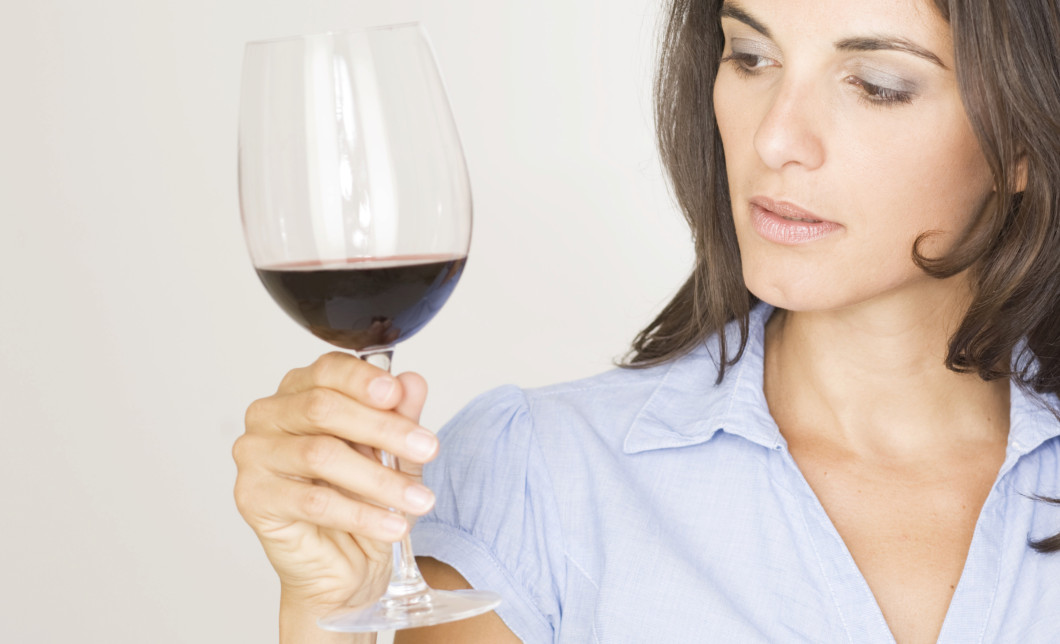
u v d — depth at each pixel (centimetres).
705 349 165
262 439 114
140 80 350
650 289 369
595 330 372
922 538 143
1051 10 127
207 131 351
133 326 357
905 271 134
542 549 152
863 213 129
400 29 100
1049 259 137
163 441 359
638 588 145
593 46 360
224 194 354
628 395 163
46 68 348
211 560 363
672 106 158
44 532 357
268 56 99
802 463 150
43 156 350
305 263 99
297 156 98
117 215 354
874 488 147
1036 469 145
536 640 149
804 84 128
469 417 164
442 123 102
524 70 362
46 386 355
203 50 349
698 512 149
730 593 144
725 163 156
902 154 128
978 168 133
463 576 150
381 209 98
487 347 371
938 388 149
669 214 365
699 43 155
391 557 123
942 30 125
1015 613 138
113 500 359
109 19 348
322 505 110
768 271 134
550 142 365
